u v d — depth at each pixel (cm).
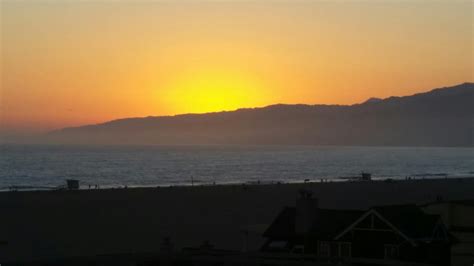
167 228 8212
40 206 10656
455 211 4684
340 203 11638
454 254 4434
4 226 8212
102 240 7281
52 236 7494
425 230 4072
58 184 18700
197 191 13962
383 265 3152
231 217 9394
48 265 3042
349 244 4106
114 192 13488
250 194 13350
